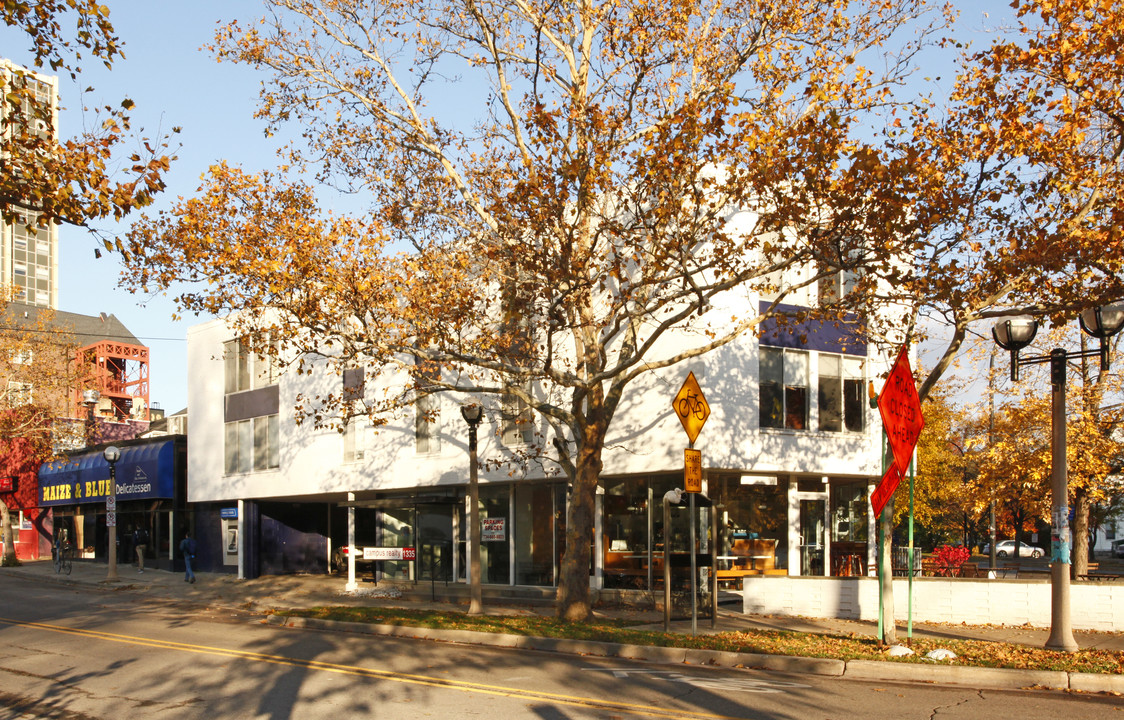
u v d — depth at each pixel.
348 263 15.99
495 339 16.97
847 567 23.09
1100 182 13.29
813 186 12.80
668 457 20.17
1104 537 63.25
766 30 15.62
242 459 34.16
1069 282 13.41
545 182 13.62
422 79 17.45
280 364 17.69
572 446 22.34
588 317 17.30
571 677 11.36
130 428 52.12
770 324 20.88
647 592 20.91
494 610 20.89
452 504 25.98
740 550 21.62
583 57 16.34
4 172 9.80
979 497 23.86
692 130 13.25
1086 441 21.48
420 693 10.20
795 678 11.63
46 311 43.69
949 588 17.41
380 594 26.55
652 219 18.78
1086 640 14.72
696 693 10.17
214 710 9.45
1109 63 12.87
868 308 15.35
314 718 8.95
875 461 22.33
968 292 13.57
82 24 10.03
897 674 11.66
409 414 27.38
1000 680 11.12
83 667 12.58
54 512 48.00
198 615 21.48
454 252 17.56
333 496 32.06
